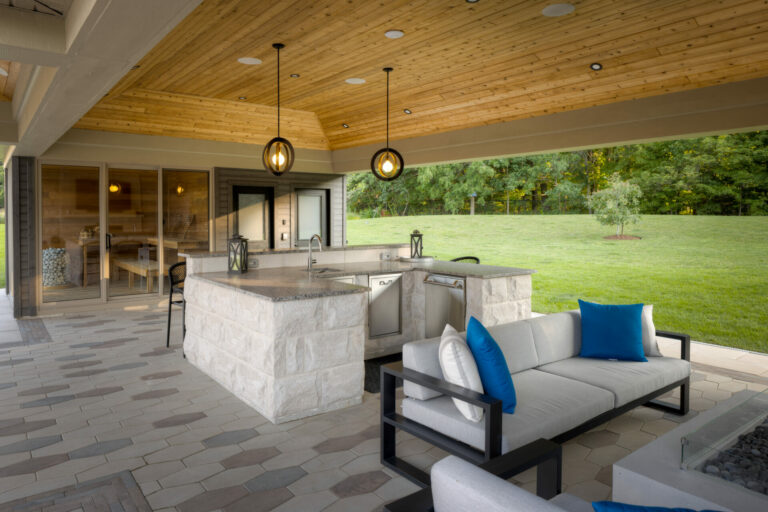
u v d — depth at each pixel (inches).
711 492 74.9
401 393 163.2
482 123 267.3
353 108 299.6
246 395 151.5
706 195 442.9
